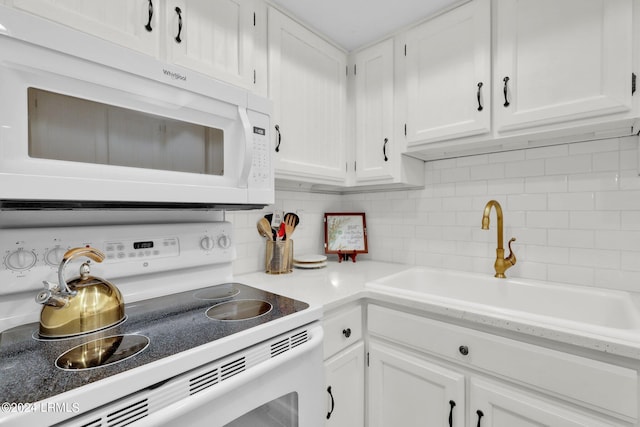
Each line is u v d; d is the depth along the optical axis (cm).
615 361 80
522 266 143
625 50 98
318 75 155
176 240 104
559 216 134
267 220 162
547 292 128
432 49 143
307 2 134
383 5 136
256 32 126
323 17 145
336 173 166
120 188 75
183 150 89
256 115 104
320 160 157
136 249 94
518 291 135
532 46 115
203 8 108
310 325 91
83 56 67
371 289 125
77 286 75
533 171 140
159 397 57
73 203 72
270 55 131
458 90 134
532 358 91
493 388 98
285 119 138
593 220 126
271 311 88
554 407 88
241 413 69
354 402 125
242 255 156
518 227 145
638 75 97
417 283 166
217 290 111
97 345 66
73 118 69
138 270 94
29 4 74
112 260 89
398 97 156
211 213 121
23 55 60
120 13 89
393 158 158
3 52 58
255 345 75
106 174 74
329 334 112
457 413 104
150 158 83
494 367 98
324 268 172
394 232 189
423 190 177
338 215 200
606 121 102
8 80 59
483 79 126
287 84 139
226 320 81
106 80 71
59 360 59
